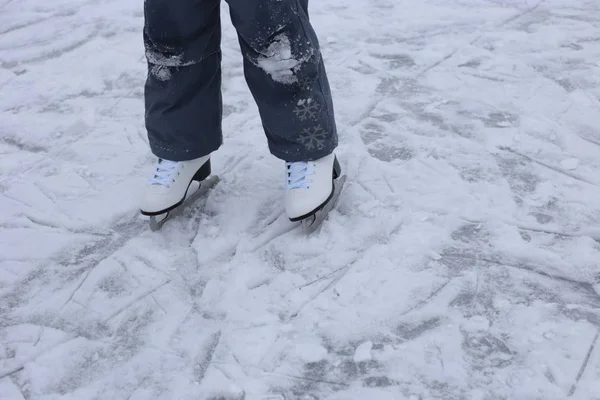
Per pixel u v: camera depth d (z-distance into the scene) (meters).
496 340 1.32
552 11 2.85
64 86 2.62
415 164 1.91
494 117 2.12
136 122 2.32
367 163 1.94
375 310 1.42
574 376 1.22
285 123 1.54
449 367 1.27
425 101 2.26
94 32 3.04
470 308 1.40
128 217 1.82
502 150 1.95
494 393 1.21
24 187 1.99
